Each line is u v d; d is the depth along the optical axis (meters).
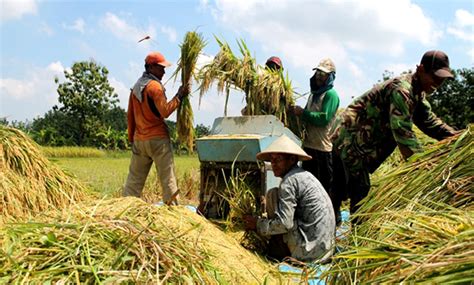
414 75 4.76
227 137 5.63
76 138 62.59
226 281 3.10
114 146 51.16
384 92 5.00
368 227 2.84
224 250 3.60
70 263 2.56
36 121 66.56
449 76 4.49
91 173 16.84
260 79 6.23
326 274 2.52
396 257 2.01
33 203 4.55
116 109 86.62
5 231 2.83
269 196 4.77
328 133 6.33
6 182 4.45
